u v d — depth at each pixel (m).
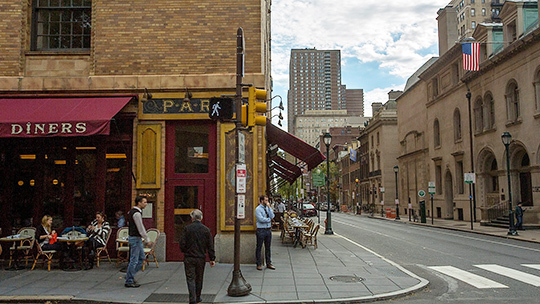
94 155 11.62
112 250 11.29
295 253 13.27
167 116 11.32
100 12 11.72
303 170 24.30
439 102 38.16
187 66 11.56
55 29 12.06
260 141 11.25
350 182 79.38
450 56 35.28
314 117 173.88
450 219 36.62
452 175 35.47
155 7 11.75
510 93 26.58
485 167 30.25
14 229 11.44
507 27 28.67
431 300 7.69
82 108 10.59
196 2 11.76
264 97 8.35
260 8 11.74
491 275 10.12
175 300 7.44
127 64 11.57
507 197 26.45
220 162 11.17
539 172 23.41
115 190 11.48
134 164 11.26
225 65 11.55
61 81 11.40
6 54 11.58
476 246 16.36
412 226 30.36
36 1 12.07
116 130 11.46
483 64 28.89
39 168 11.56
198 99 11.38
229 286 7.80
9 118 10.14
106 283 8.73
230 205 10.98
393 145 55.50
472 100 31.53
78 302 7.45
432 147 39.88
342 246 15.27
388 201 54.41
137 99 11.31
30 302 7.48
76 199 11.51
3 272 9.85
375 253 13.40
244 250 10.94
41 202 11.50
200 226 7.19
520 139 25.09
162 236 10.97
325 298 7.54
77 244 10.28
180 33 11.67
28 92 11.40
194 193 11.36
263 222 10.26
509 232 20.42
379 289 8.22
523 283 9.16
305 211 44.38
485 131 29.20
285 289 8.20
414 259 12.88
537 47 23.42
